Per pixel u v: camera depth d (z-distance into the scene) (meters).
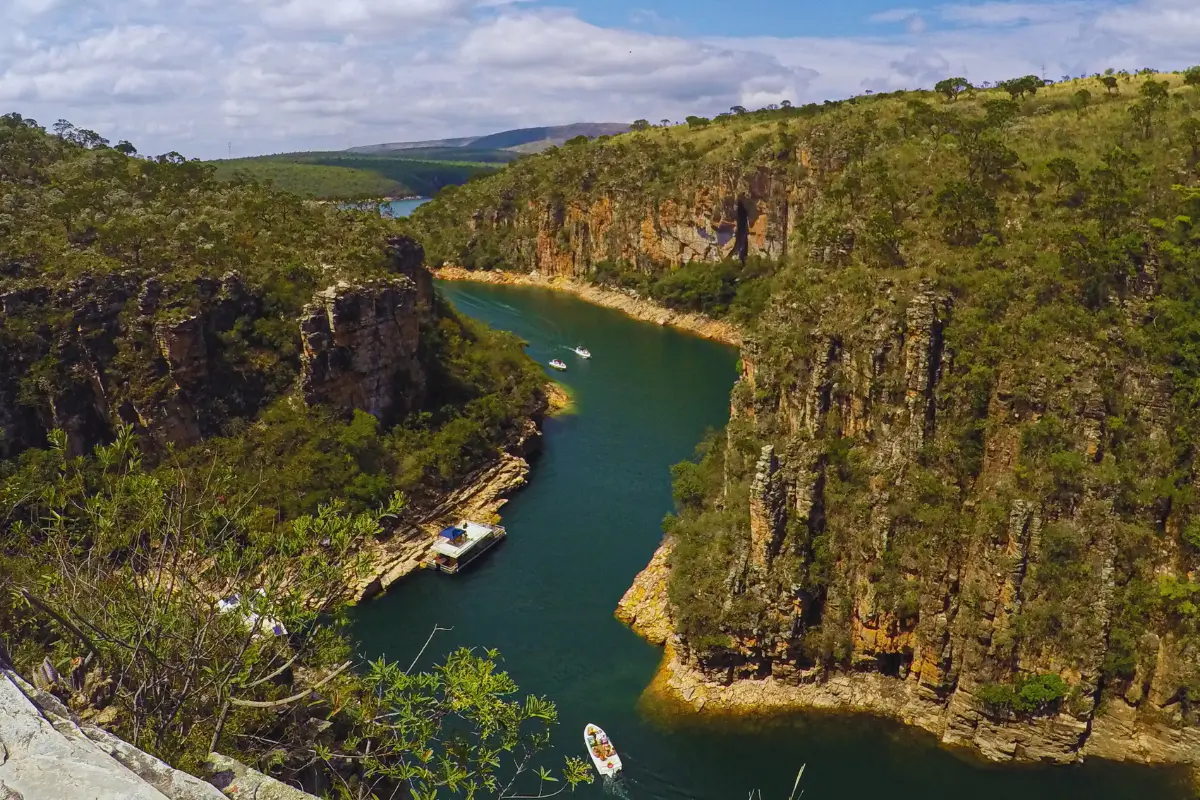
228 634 20.36
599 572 72.88
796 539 55.75
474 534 77.38
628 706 55.50
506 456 95.38
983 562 52.00
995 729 51.00
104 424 77.75
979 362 55.06
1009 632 50.78
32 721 11.20
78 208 89.62
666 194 186.38
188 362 79.19
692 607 58.03
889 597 53.88
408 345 95.81
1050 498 51.88
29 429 74.38
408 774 20.14
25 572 21.95
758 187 165.25
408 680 22.03
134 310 79.00
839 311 62.78
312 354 84.19
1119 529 51.44
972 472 54.88
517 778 48.25
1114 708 50.72
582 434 106.31
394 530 78.50
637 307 180.75
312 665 22.23
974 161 73.88
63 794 10.04
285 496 75.38
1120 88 109.62
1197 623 48.94
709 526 65.69
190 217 97.38
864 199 76.94
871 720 54.16
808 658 56.47
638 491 89.38
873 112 153.62
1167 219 61.47
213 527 24.52
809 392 62.56
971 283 58.75
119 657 19.03
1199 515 50.59
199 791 11.41
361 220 113.12
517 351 119.56
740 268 171.88
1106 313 55.53
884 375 57.88
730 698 55.72
